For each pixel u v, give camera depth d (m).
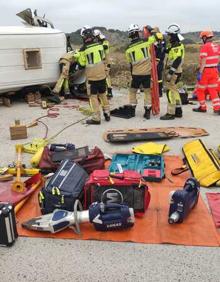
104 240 4.01
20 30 10.42
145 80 8.62
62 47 11.40
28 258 3.74
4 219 3.81
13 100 11.28
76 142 7.18
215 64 9.07
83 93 11.49
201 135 7.41
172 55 8.41
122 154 6.09
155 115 9.23
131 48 8.47
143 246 3.90
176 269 3.55
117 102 11.13
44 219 4.20
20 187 4.95
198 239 3.98
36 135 7.71
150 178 5.33
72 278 3.45
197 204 4.69
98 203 4.12
